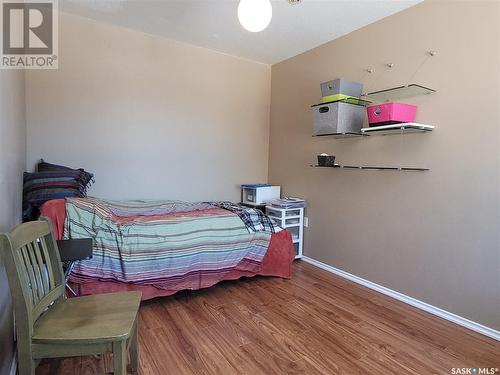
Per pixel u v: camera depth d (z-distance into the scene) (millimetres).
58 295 1449
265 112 3885
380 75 2625
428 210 2326
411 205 2434
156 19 2729
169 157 3256
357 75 2820
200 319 2152
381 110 2307
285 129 3666
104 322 1271
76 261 1945
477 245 2066
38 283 1311
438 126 2254
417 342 1931
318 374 1621
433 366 1704
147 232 2275
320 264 3242
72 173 2430
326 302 2455
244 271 2762
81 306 1415
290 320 2164
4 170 1488
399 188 2512
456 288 2178
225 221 2646
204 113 3432
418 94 2373
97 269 2109
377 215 2686
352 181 2893
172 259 2348
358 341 1927
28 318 1149
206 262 2516
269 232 2854
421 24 2332
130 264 2193
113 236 2158
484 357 1794
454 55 2150
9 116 1652
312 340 1926
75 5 2514
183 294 2555
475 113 2055
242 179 3771
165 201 3016
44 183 2287
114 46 2877
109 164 2939
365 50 2744
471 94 2070
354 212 2883
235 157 3695
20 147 2139
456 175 2160
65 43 2668
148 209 2670
